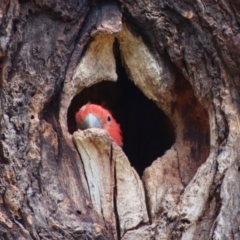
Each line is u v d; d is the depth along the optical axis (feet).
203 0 23.17
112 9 23.56
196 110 24.36
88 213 21.99
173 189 23.00
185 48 23.52
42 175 21.90
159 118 28.27
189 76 23.70
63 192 21.97
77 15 23.17
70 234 21.25
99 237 21.56
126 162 22.72
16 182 21.39
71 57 23.32
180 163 23.73
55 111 23.06
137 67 24.62
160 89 24.47
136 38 24.21
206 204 22.17
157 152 28.63
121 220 22.30
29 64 22.57
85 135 22.48
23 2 22.74
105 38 23.84
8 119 21.90
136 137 29.48
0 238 21.02
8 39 22.27
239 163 22.15
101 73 24.20
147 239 22.22
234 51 22.85
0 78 22.29
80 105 28.91
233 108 22.82
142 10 23.62
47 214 21.38
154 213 22.68
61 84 23.16
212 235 21.59
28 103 22.34
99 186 22.39
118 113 29.50
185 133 24.31
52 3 22.80
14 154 21.61
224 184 21.95
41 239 21.06
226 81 23.04
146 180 23.30
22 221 21.20
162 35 23.73
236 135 22.38
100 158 22.57
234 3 22.89
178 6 23.38
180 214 22.07
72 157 22.56
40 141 22.26
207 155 23.66
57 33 23.02
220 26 23.02
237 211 21.74
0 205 21.25
